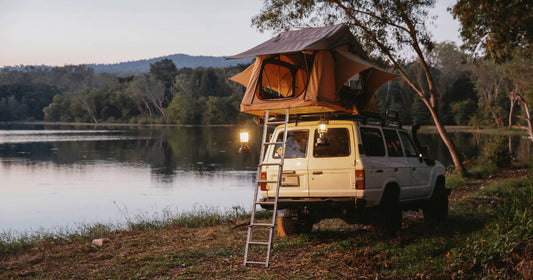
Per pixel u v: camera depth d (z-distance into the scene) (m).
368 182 7.64
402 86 95.62
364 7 17.84
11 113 189.38
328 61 7.61
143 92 148.25
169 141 64.19
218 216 12.09
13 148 53.44
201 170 31.38
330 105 7.45
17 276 6.92
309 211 7.91
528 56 19.56
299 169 7.95
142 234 10.16
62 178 28.16
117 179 27.28
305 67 7.89
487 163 23.42
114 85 165.38
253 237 9.15
